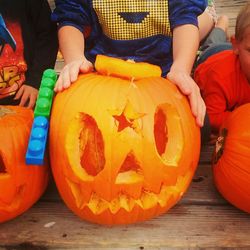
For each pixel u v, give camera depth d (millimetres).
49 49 1910
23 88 1851
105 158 1145
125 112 1161
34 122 1192
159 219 1353
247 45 1606
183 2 1650
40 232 1311
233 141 1335
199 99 1301
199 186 1515
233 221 1353
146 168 1157
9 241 1284
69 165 1188
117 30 1714
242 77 1738
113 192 1176
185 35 1619
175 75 1345
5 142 1248
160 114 1253
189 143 1234
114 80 1242
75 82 1269
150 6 1659
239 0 3055
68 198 1255
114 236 1290
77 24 1720
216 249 1255
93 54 1809
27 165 1276
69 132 1189
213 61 1844
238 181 1306
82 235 1296
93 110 1158
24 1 1817
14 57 1816
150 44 1756
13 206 1298
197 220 1354
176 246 1260
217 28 2428
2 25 1776
